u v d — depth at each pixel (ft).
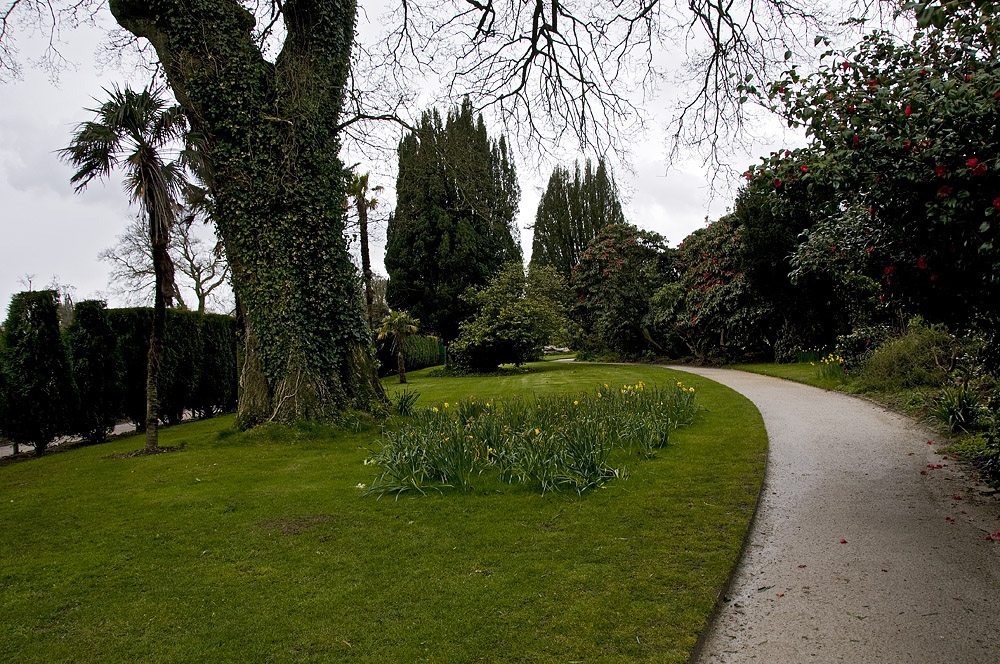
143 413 38.24
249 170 27.45
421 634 8.81
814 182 12.36
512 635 8.64
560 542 12.25
